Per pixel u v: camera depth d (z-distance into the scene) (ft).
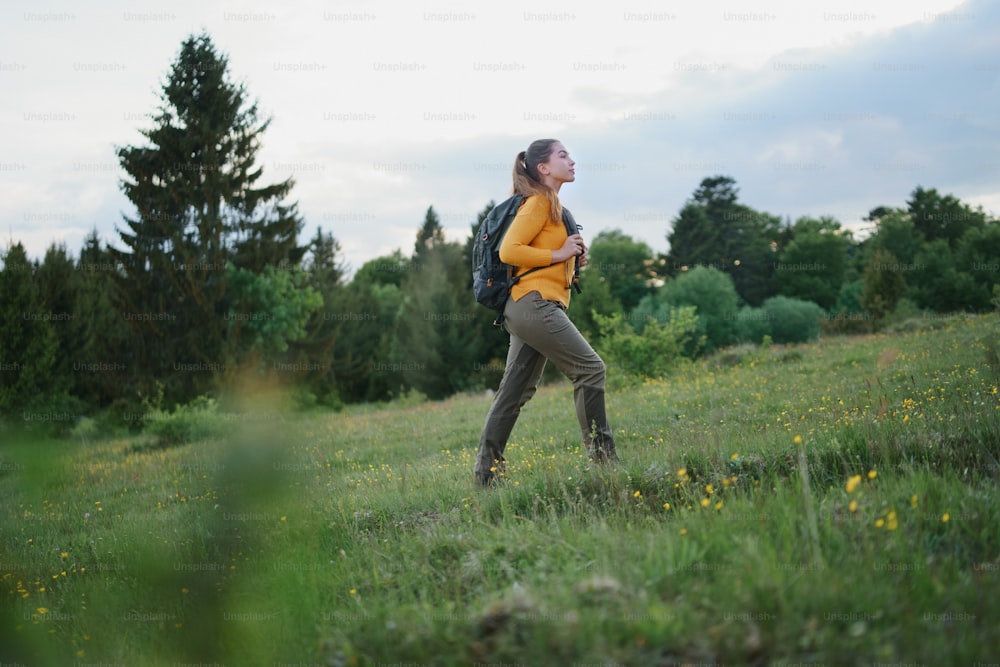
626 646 6.54
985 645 6.16
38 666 10.66
